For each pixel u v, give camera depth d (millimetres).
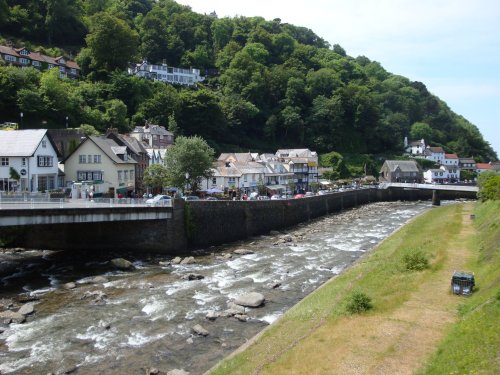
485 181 76125
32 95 92500
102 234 48094
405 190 127250
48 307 29328
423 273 31594
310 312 25656
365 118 172125
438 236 46594
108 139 74438
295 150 130375
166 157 72312
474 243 41719
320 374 17656
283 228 68938
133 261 43719
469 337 18844
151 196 68625
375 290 28266
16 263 42000
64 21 156375
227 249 50844
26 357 21891
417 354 19031
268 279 37125
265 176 103562
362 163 158875
